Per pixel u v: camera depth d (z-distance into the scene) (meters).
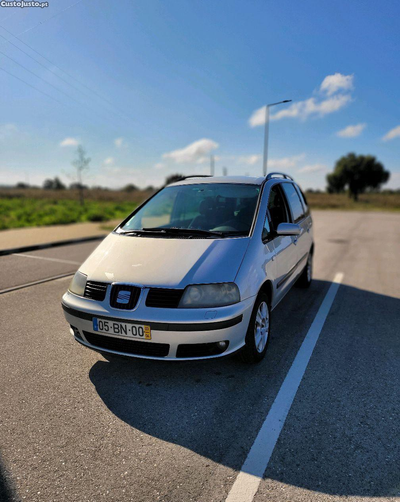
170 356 2.70
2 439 2.26
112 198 39.94
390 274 6.93
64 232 11.88
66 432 2.34
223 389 2.86
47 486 1.92
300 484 1.95
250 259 3.06
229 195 3.93
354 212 33.81
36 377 3.01
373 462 2.11
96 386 2.89
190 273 2.80
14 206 22.02
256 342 3.16
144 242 3.25
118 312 2.73
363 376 3.08
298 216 4.90
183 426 2.42
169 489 1.91
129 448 2.21
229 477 1.99
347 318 4.47
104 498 1.84
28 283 5.87
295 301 5.12
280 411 2.59
